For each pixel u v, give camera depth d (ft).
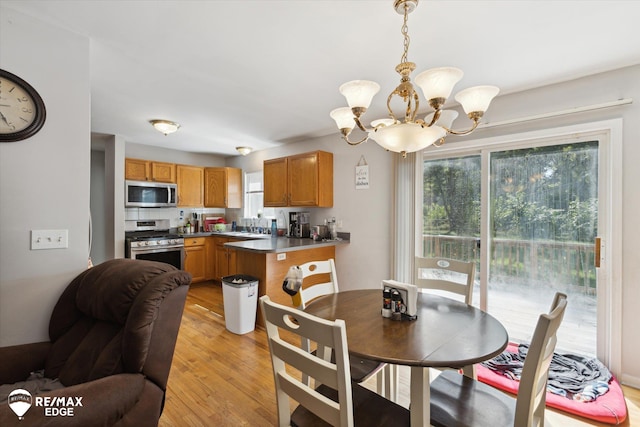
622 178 7.06
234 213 19.42
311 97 9.18
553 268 8.32
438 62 6.93
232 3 4.99
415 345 3.82
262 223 17.38
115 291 4.27
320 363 3.13
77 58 5.79
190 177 16.99
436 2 4.90
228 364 7.90
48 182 5.41
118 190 13.70
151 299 4.00
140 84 8.24
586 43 6.13
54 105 5.49
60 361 4.62
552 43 6.13
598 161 7.61
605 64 6.96
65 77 5.64
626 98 6.98
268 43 6.21
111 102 9.59
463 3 4.93
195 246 16.19
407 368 8.07
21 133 5.09
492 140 9.02
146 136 14.01
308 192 13.04
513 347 8.55
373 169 12.10
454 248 10.20
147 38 6.03
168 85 8.30
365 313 5.12
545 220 8.44
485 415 3.89
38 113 5.28
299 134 13.65
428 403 3.54
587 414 5.84
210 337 9.65
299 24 5.56
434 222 10.69
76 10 5.16
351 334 4.19
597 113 7.41
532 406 3.24
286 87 8.43
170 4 5.01
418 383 3.49
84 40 5.89
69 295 5.19
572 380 6.82
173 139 14.64
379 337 4.08
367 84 4.49
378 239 11.93
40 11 5.17
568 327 8.08
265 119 11.38
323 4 4.99
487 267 9.38
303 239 13.33
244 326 9.95
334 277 7.01
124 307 4.14
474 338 4.04
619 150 7.08
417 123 4.51
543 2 4.92
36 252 5.29
